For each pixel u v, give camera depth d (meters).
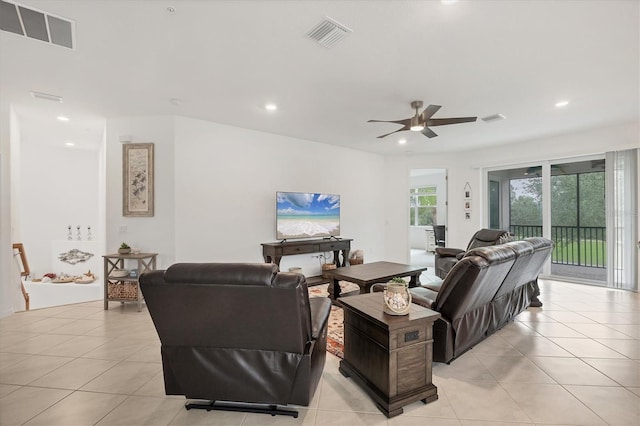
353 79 3.03
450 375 2.29
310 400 1.81
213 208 4.49
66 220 6.97
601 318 3.47
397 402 1.84
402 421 1.78
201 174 4.39
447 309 2.32
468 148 6.20
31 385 2.17
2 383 2.20
